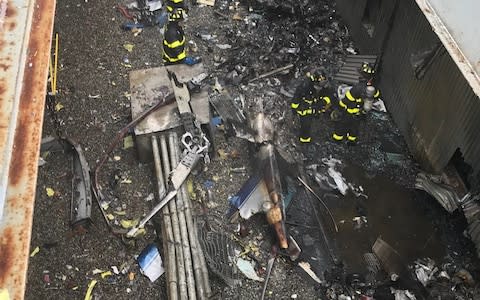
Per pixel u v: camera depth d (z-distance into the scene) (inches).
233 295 251.4
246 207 276.8
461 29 205.5
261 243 273.6
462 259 269.9
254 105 336.5
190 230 256.8
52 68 347.9
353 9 375.9
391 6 316.5
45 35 161.6
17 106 140.1
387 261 269.4
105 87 345.1
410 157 318.3
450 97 262.7
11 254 119.4
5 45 151.9
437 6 223.9
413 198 298.0
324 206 289.4
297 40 376.8
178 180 271.1
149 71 318.3
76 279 255.3
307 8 399.5
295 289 256.5
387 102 345.1
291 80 354.3
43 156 300.4
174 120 295.1
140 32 383.9
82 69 354.9
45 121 319.3
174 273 239.6
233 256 261.1
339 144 322.3
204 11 402.3
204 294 233.6
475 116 242.1
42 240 267.0
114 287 254.2
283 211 269.0
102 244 268.4
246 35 383.6
